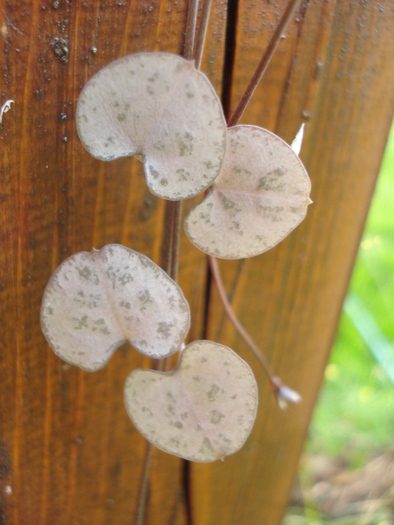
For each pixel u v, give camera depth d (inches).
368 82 4.5
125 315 3.5
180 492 5.5
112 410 4.9
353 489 10.2
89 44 3.8
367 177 5.0
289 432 5.9
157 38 3.9
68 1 3.7
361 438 11.1
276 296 5.1
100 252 3.4
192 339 5.1
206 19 3.4
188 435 3.8
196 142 3.2
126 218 4.4
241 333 4.7
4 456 4.7
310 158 4.6
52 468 4.9
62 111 3.9
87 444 4.9
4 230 4.1
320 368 5.9
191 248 4.6
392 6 4.3
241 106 3.5
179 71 3.1
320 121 4.5
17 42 3.7
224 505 5.8
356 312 10.3
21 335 4.4
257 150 3.3
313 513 9.7
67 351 3.6
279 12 4.1
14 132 3.9
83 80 3.9
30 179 4.0
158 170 3.3
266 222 3.4
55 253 4.3
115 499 5.3
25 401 4.6
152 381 3.7
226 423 3.7
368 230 14.2
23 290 4.3
